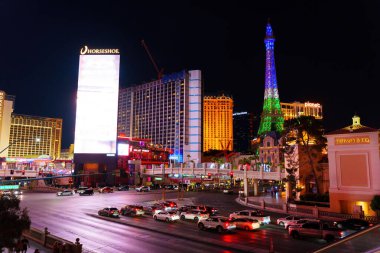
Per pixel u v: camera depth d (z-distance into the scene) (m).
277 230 38.19
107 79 141.25
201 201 78.62
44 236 30.30
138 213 50.66
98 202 72.25
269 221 42.47
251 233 36.25
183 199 83.25
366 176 47.78
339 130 51.78
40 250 28.16
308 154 62.84
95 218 47.75
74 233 35.72
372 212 46.59
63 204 67.81
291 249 28.55
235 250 28.05
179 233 35.91
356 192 48.25
